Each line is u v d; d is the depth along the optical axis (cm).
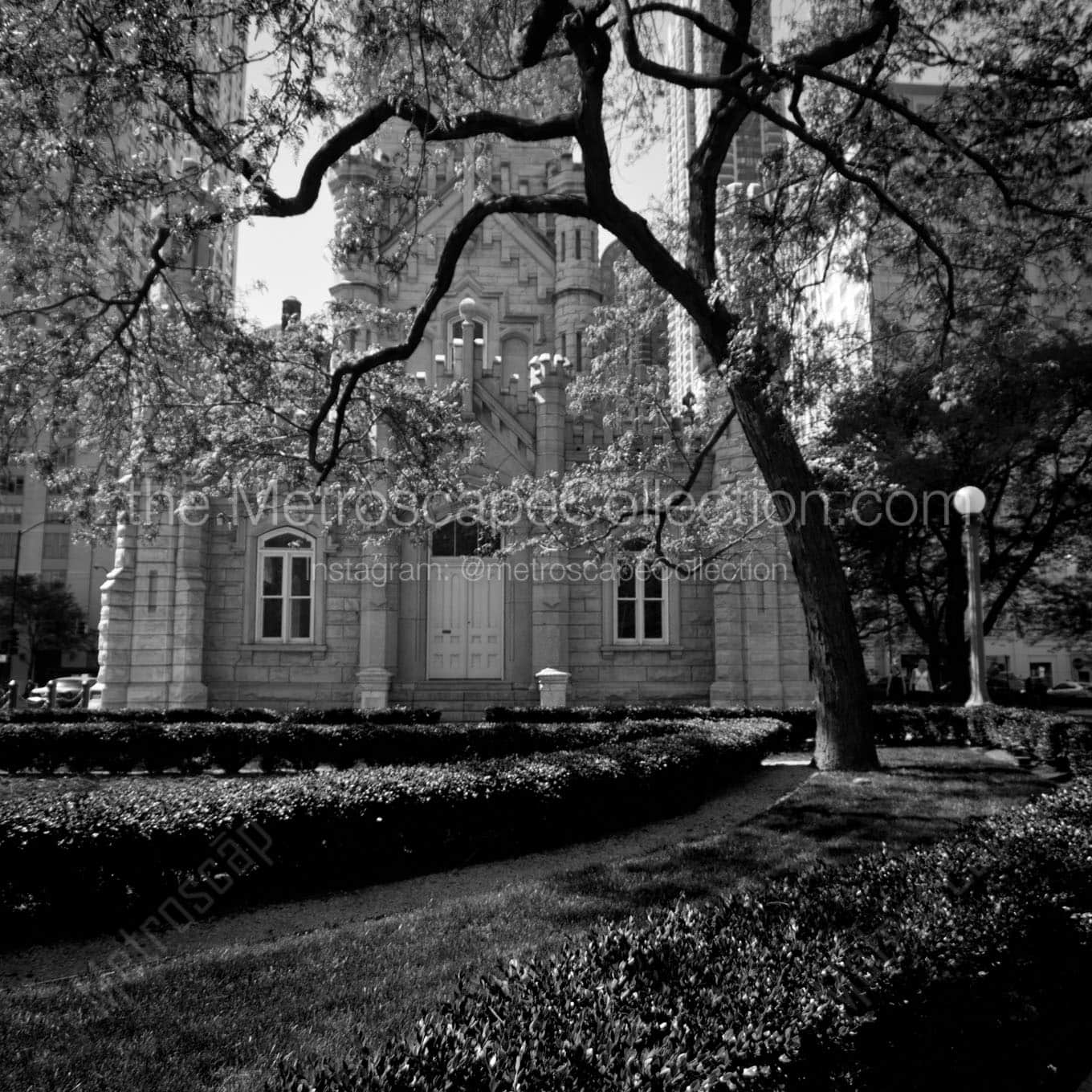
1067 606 2950
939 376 1323
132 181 1094
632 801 1023
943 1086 343
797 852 829
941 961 347
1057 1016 442
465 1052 255
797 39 1381
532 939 595
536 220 2630
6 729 1562
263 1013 477
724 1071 247
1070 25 1170
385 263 1332
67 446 1555
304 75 977
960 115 1293
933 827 920
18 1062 421
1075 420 2241
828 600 1348
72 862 694
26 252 1230
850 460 1862
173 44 960
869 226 1462
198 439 1459
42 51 962
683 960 338
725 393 1708
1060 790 767
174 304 1457
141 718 1798
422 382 1948
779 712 1811
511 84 1459
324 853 796
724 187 1902
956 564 2383
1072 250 1356
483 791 874
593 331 1731
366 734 1517
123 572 2039
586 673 2162
